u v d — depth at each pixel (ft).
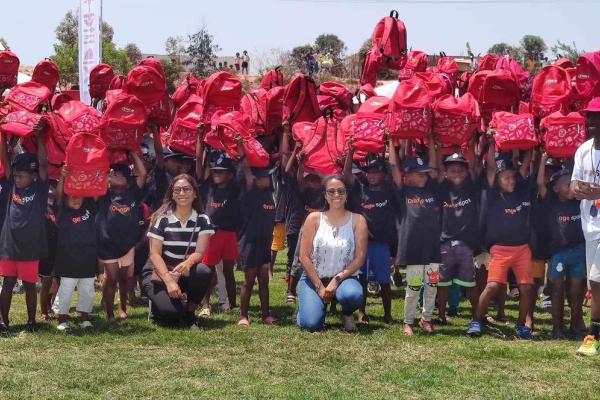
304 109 29.17
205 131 27.27
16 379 17.95
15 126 22.58
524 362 20.42
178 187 24.16
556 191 24.21
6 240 22.76
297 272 29.63
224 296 27.73
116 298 29.91
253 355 20.62
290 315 27.02
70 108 24.62
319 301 23.94
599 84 24.53
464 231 24.40
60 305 23.61
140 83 26.48
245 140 25.00
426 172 23.70
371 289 31.96
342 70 100.58
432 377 18.78
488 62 34.45
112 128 24.50
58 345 21.38
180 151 27.71
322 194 26.30
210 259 26.61
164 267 23.99
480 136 25.40
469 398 17.25
